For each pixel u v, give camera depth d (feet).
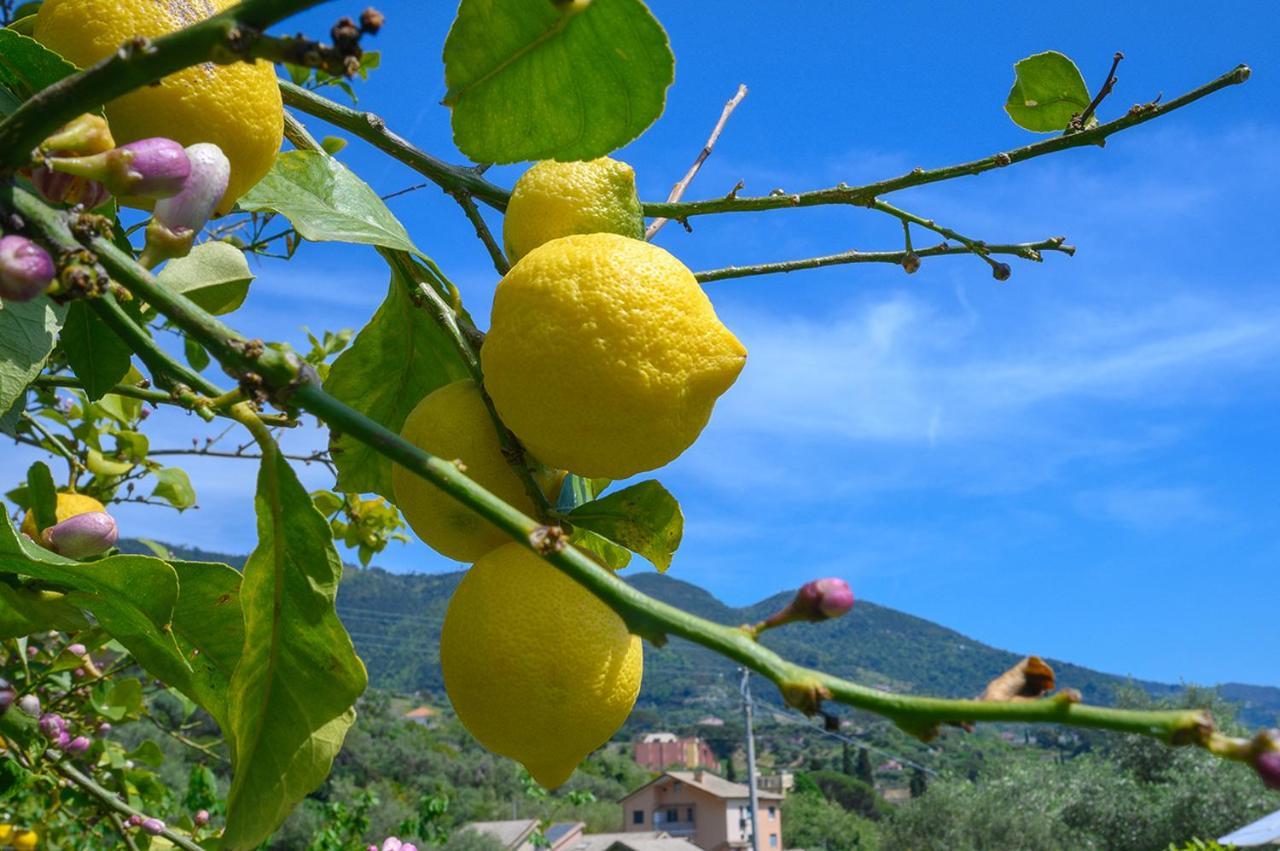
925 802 91.45
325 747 3.91
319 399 2.94
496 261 5.04
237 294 5.46
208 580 4.20
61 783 10.08
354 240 4.61
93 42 3.77
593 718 3.76
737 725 250.37
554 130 3.55
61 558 3.79
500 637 3.69
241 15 2.44
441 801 36.09
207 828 12.16
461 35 3.41
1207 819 74.84
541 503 4.09
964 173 5.95
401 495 4.26
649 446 3.78
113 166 3.02
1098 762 91.15
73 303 4.37
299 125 4.97
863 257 6.45
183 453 11.53
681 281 3.79
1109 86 5.94
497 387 3.83
